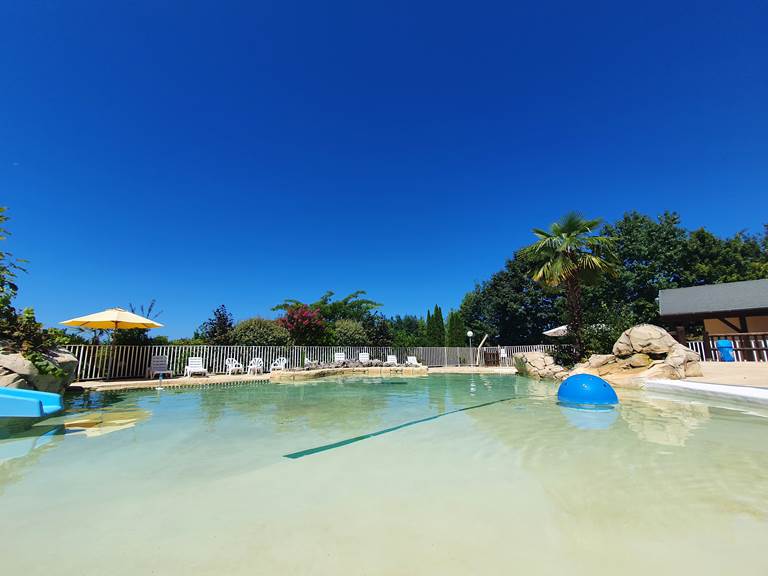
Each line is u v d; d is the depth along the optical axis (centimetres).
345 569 206
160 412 772
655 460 420
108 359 1393
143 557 220
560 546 232
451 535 248
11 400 548
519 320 3456
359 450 478
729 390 827
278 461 429
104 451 470
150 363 1497
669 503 300
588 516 277
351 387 1359
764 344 1355
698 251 2969
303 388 1303
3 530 256
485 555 222
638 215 3125
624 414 718
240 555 222
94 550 229
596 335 1652
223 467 405
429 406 876
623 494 321
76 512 288
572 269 1596
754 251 3312
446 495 322
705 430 571
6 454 455
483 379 1734
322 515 281
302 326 2188
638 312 2875
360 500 311
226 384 1407
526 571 204
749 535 245
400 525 263
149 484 351
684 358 1123
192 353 1625
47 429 604
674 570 204
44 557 221
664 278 2927
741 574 200
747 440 510
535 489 334
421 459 435
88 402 918
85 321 1224
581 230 1620
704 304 1855
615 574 200
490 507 295
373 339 2730
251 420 688
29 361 731
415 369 2052
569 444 498
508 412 771
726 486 337
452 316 3034
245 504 303
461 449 480
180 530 257
